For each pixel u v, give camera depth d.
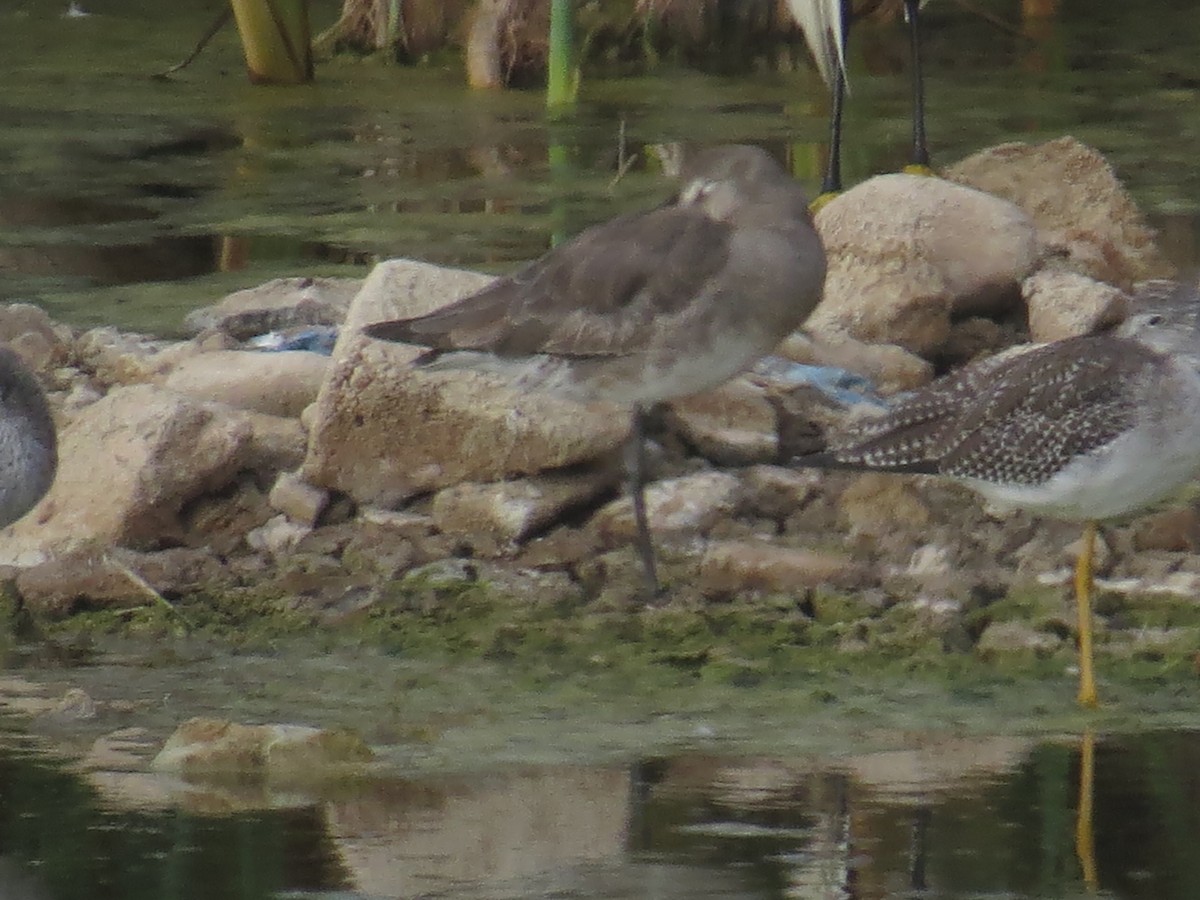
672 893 8.78
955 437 11.82
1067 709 11.20
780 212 12.66
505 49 28.09
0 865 9.06
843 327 15.63
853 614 12.45
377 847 9.27
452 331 12.80
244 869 9.02
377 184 22.45
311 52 28.19
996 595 12.65
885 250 16.02
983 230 16.19
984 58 29.89
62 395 14.99
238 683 11.58
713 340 12.60
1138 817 9.65
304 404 14.50
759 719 11.03
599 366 12.71
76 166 23.27
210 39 30.88
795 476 13.73
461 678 11.66
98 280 18.55
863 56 30.08
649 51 29.48
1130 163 22.75
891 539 13.16
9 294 17.95
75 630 12.47
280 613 12.59
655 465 13.87
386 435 13.50
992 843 9.34
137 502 13.09
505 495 13.30
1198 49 30.50
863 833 9.38
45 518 13.17
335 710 11.14
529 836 9.40
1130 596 12.49
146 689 11.48
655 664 11.88
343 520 13.52
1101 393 11.35
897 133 24.59
